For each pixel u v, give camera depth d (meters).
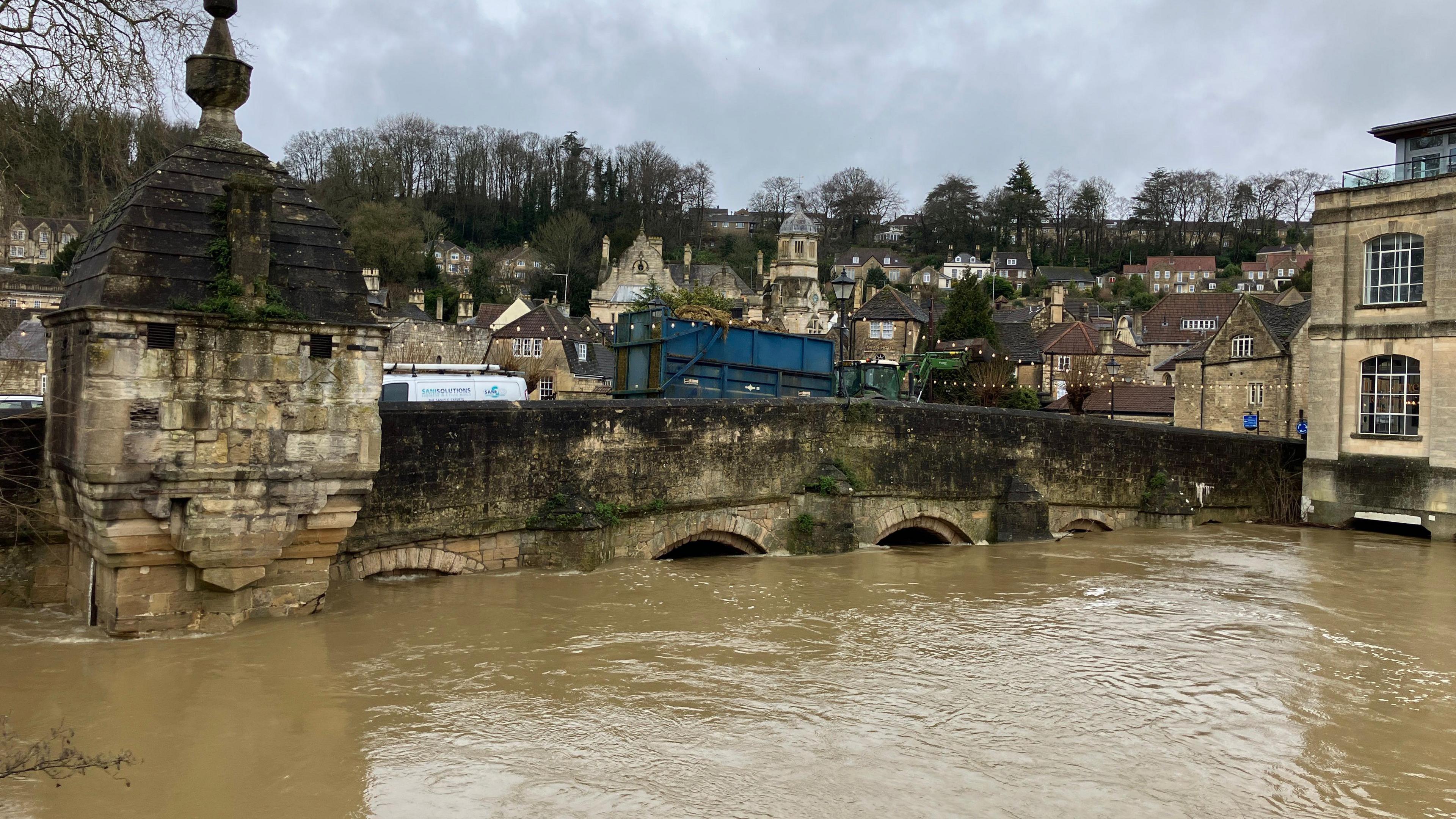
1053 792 10.34
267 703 11.84
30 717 11.00
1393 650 16.11
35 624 13.58
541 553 18.78
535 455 18.70
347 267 13.77
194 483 12.62
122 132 15.32
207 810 9.34
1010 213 137.50
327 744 10.88
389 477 16.72
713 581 19.27
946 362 37.41
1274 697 13.62
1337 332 30.89
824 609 17.67
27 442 14.06
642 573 19.36
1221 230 130.75
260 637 13.55
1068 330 69.81
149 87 15.18
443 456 17.44
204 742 10.77
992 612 17.94
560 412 19.00
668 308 25.05
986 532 25.80
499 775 10.30
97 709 11.32
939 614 17.67
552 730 11.54
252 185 12.73
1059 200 138.25
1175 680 14.23
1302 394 44.94
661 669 13.88
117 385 12.09
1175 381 58.72
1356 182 31.20
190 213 12.87
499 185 120.31
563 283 102.00
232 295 12.63
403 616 15.45
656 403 20.48
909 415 24.39
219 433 12.76
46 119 14.84
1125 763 11.20
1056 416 27.23
